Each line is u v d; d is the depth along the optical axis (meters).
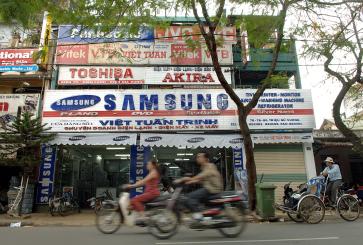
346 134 15.35
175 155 20.03
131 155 16.78
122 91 16.44
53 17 10.23
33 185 15.52
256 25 11.70
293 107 16.70
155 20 11.45
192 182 7.93
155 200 8.30
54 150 16.20
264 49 17.16
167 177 19.84
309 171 16.56
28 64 16.95
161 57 17.23
